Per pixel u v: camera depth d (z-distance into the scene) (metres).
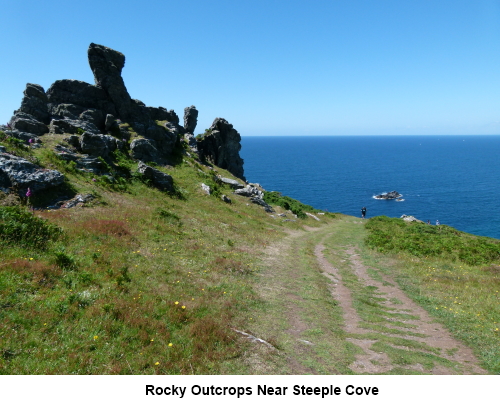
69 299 10.11
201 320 10.80
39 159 24.97
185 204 32.47
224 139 68.81
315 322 12.83
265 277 17.75
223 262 18.02
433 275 20.69
